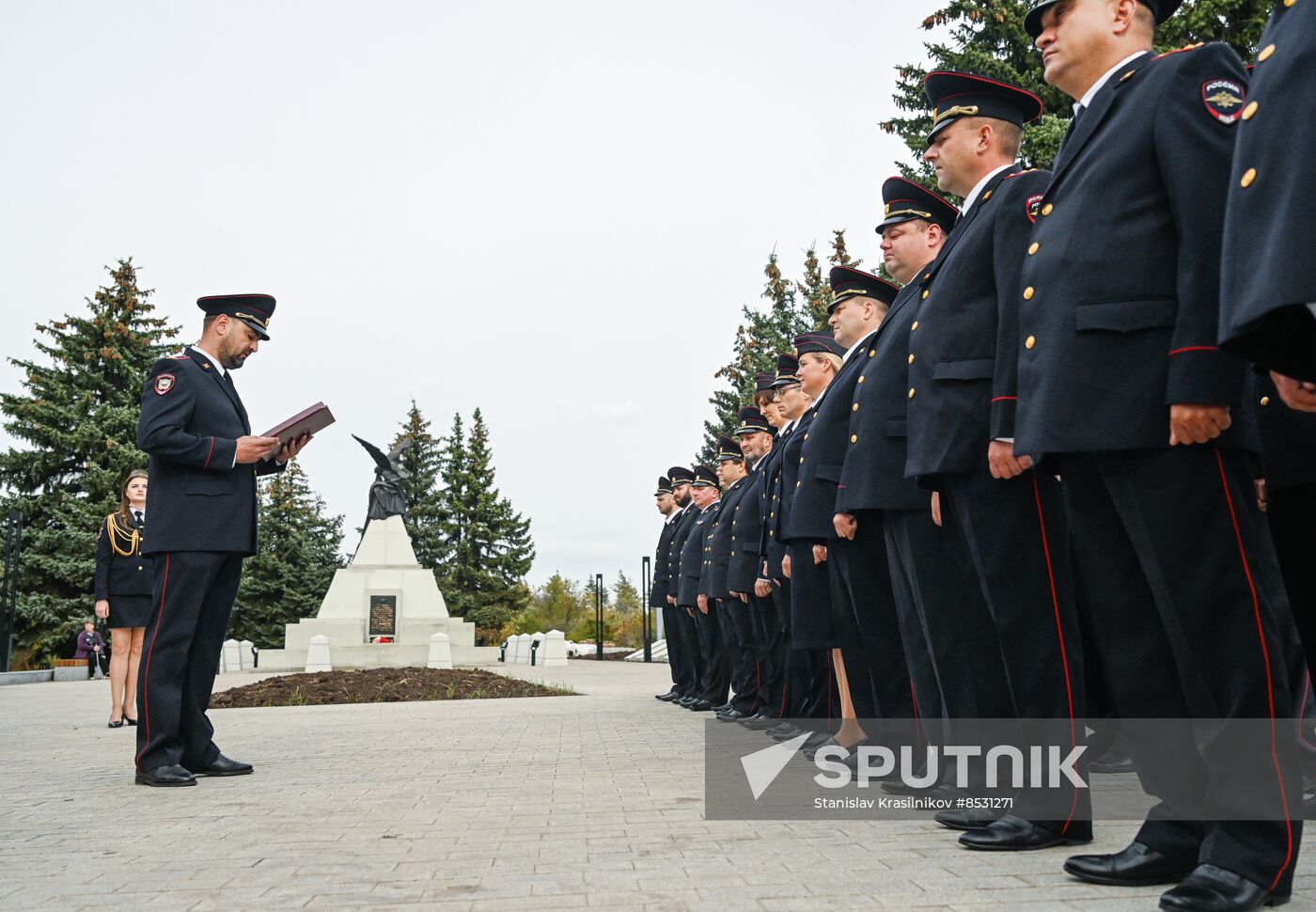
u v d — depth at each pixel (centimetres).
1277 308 222
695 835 396
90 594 3800
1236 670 286
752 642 984
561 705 1297
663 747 752
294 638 2823
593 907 286
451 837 403
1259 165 236
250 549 635
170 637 601
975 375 413
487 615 5678
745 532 934
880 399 503
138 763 588
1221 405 281
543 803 488
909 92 2039
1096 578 323
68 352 4122
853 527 542
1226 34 1348
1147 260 312
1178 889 271
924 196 548
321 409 654
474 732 905
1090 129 339
